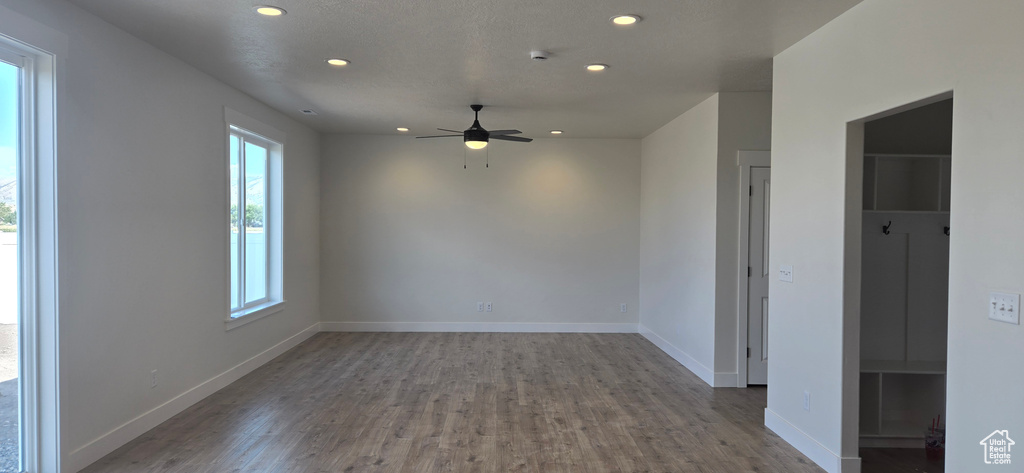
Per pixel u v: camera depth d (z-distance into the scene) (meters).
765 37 3.66
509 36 3.70
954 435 2.45
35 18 2.91
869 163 3.89
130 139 3.71
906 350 4.01
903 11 2.76
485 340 7.41
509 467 3.46
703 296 5.60
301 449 3.69
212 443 3.76
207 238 4.76
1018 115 2.16
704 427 4.19
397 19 3.41
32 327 3.05
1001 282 2.22
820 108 3.47
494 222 8.01
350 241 7.94
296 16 3.37
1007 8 2.20
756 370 5.34
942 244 4.02
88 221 3.32
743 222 5.29
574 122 6.76
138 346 3.83
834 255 3.32
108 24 3.48
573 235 8.03
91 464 3.37
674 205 6.53
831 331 3.35
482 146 5.82
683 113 6.18
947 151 4.11
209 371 4.86
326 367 5.90
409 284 7.99
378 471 3.38
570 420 4.32
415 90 5.22
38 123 3.03
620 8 3.20
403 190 7.95
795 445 3.77
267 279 6.43
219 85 4.92
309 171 7.42
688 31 3.57
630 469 3.45
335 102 5.77
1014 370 2.17
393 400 4.79
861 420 3.91
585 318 8.08
